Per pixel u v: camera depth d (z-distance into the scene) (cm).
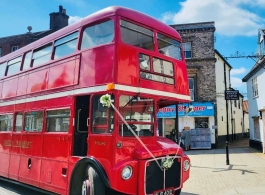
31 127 830
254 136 2114
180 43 789
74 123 661
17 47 2616
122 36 604
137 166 563
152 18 718
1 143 988
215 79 2188
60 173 671
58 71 743
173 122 2145
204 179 992
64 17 2519
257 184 877
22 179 831
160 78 669
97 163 560
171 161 603
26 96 880
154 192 573
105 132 571
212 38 2214
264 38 1894
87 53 647
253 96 2153
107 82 578
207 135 2084
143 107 619
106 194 607
